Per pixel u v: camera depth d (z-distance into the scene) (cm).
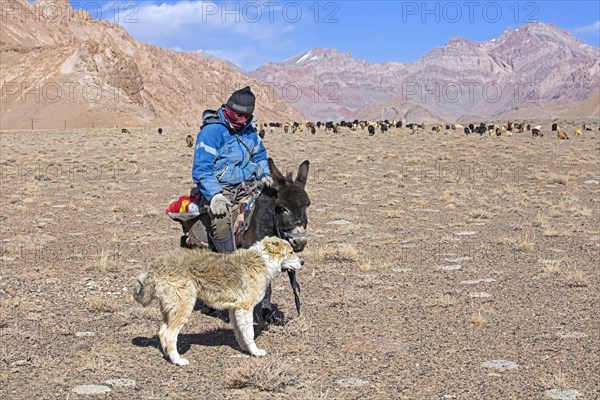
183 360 788
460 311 1043
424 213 2225
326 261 1461
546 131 7369
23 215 2173
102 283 1246
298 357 825
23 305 1064
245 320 813
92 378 741
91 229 1914
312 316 1023
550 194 2712
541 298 1122
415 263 1436
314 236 1798
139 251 1588
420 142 5628
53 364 784
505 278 1283
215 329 954
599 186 2955
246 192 931
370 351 847
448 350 848
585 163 3812
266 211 895
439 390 712
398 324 973
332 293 1169
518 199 2542
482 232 1848
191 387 719
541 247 1612
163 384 727
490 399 688
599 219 2072
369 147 5125
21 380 730
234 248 909
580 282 1212
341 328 955
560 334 912
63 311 1046
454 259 1473
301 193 871
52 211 2270
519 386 722
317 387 721
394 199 2534
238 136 930
